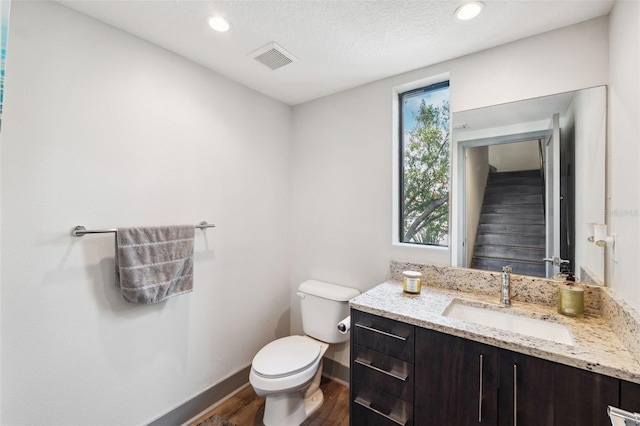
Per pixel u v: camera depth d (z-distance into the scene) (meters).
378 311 1.42
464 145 1.73
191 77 1.80
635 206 1.03
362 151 2.13
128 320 1.52
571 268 1.42
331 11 1.34
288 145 2.52
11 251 1.17
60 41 1.29
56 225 1.28
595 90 1.36
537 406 1.04
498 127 1.62
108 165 1.45
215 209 1.95
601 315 1.30
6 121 1.15
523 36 1.53
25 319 1.21
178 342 1.75
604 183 1.31
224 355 2.02
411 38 1.55
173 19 1.41
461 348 1.19
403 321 1.34
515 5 1.29
